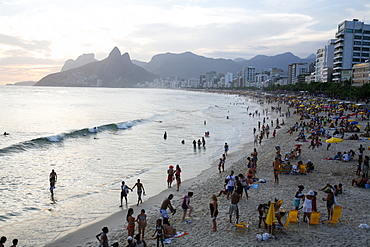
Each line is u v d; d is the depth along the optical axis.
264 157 37.34
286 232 15.99
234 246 14.81
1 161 36.34
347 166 30.59
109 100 197.75
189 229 17.19
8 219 20.30
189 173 32.56
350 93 104.12
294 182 25.94
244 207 20.22
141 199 24.23
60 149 44.84
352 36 147.75
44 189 26.69
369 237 15.20
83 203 23.39
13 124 72.25
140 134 61.12
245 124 78.62
